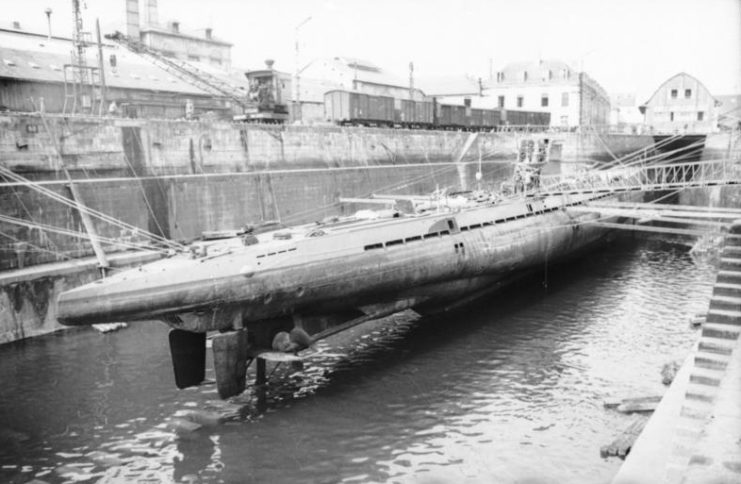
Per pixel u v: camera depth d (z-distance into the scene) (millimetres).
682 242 47500
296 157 43969
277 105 49188
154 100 49125
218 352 20047
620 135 67562
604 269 38781
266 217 41125
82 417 19250
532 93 89938
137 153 33719
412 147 55969
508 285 35250
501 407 19641
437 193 35250
